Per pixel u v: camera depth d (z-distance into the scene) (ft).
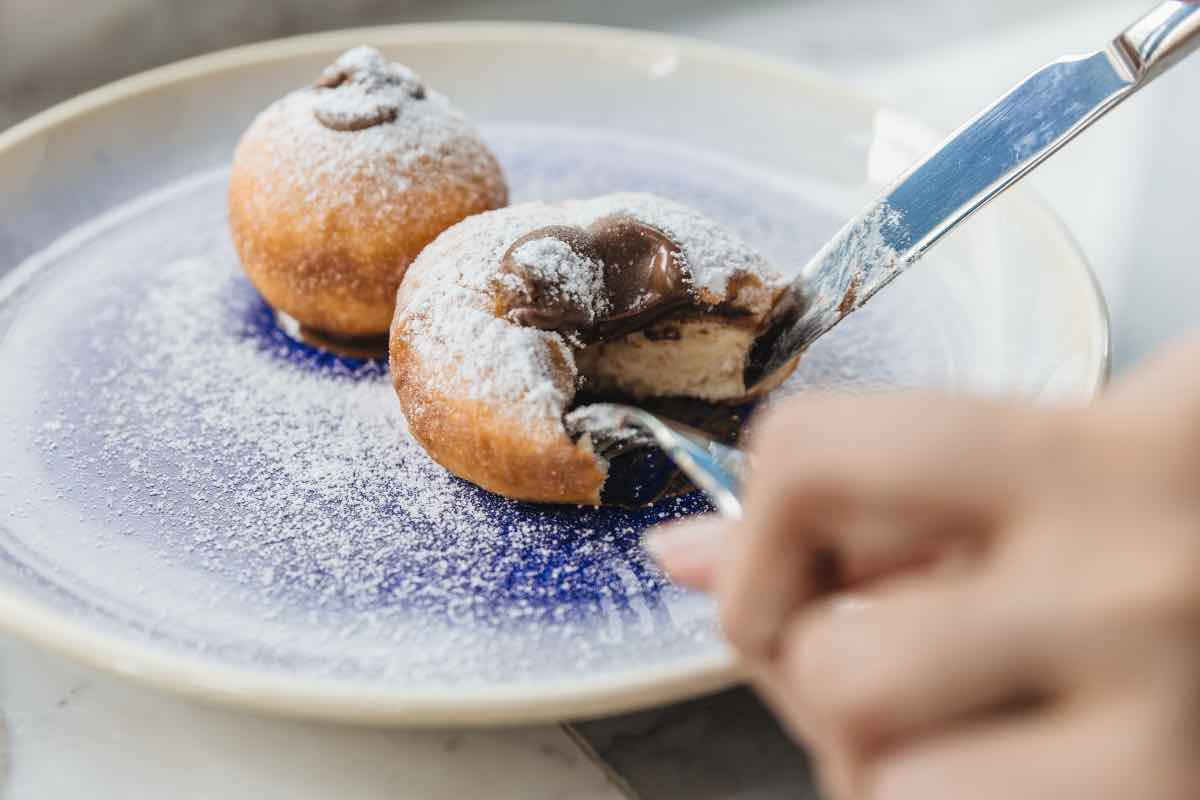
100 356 1.22
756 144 1.44
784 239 1.36
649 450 1.13
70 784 0.95
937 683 0.56
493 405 1.09
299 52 1.44
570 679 0.92
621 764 0.97
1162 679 0.52
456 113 1.29
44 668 1.01
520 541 1.07
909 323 1.24
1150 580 0.53
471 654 0.99
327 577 1.05
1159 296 1.37
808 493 0.61
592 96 1.48
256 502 1.10
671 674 0.92
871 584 0.65
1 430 1.15
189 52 1.72
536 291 1.11
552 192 1.40
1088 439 0.58
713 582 0.84
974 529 0.59
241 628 1.01
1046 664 0.55
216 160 1.40
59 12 1.62
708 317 1.17
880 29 1.86
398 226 1.22
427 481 1.12
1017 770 0.54
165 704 0.99
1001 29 1.84
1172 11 1.02
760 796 0.95
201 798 0.95
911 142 1.38
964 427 0.59
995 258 1.25
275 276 1.23
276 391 1.20
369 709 0.91
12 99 1.64
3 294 1.26
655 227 1.17
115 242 1.32
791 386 1.21
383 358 1.24
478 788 0.96
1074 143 1.59
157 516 1.09
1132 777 0.52
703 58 1.47
